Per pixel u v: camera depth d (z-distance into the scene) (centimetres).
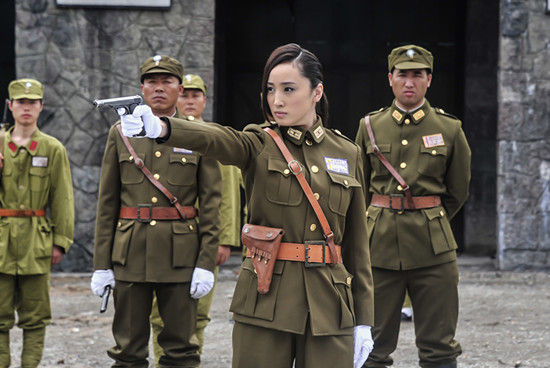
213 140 335
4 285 607
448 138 579
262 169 355
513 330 866
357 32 1653
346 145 383
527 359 728
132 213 543
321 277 354
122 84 1284
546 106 1302
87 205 1282
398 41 1652
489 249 1602
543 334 844
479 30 1605
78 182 1280
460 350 570
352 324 361
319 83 361
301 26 1648
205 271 543
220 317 939
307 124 367
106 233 546
